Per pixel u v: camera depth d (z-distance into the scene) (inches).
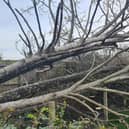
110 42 116.9
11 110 111.3
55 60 113.4
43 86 151.6
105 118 319.0
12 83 209.9
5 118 167.2
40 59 108.5
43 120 232.8
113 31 112.9
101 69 143.9
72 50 113.3
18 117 203.3
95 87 122.5
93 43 115.3
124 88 354.6
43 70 123.1
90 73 118.5
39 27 108.3
